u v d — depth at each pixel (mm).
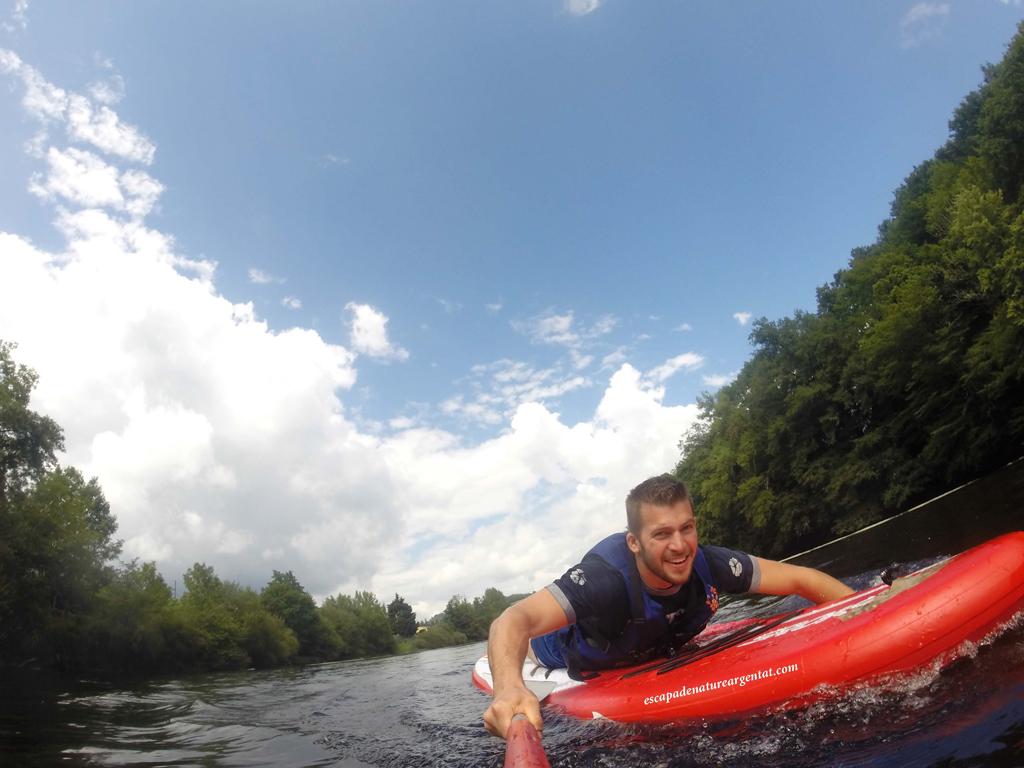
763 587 3555
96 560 27594
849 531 29203
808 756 2084
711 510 39719
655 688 3080
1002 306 21688
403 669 13484
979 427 24016
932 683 2350
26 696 9812
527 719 1889
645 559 3094
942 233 28562
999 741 1768
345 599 69250
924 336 25719
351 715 5652
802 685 2596
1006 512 9109
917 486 26625
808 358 34188
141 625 27078
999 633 2494
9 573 23250
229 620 36062
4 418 27109
